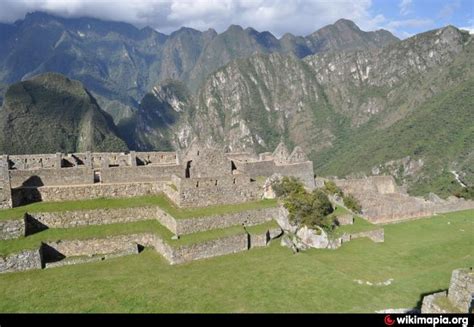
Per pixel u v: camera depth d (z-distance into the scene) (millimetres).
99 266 30688
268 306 24516
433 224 52375
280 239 36812
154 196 39062
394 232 47719
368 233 41812
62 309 24062
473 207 63281
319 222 38938
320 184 52594
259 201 39969
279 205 39250
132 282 27766
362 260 34844
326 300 25375
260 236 35375
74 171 38906
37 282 27688
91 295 25781
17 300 25125
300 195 40406
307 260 32281
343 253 36594
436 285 27781
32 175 37844
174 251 31062
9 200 34094
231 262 31703
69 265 30781
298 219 38750
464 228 50656
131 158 47562
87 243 32750
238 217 36406
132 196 38750
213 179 38156
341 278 28812
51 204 35594
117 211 35844
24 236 32125
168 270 29969
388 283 28750
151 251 33562
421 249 38594
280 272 29719
